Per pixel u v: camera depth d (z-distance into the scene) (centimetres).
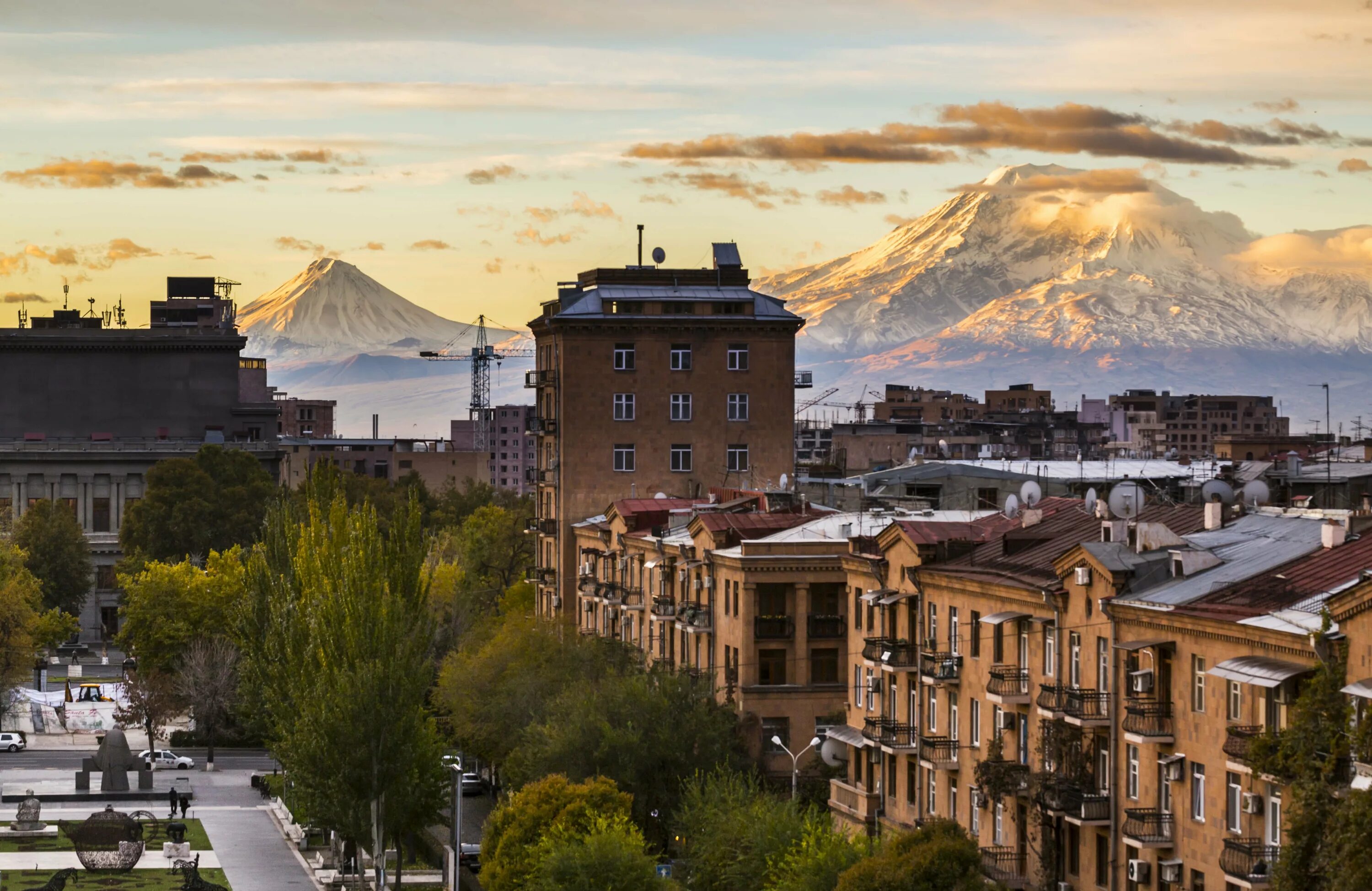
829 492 19288
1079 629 9731
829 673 14762
